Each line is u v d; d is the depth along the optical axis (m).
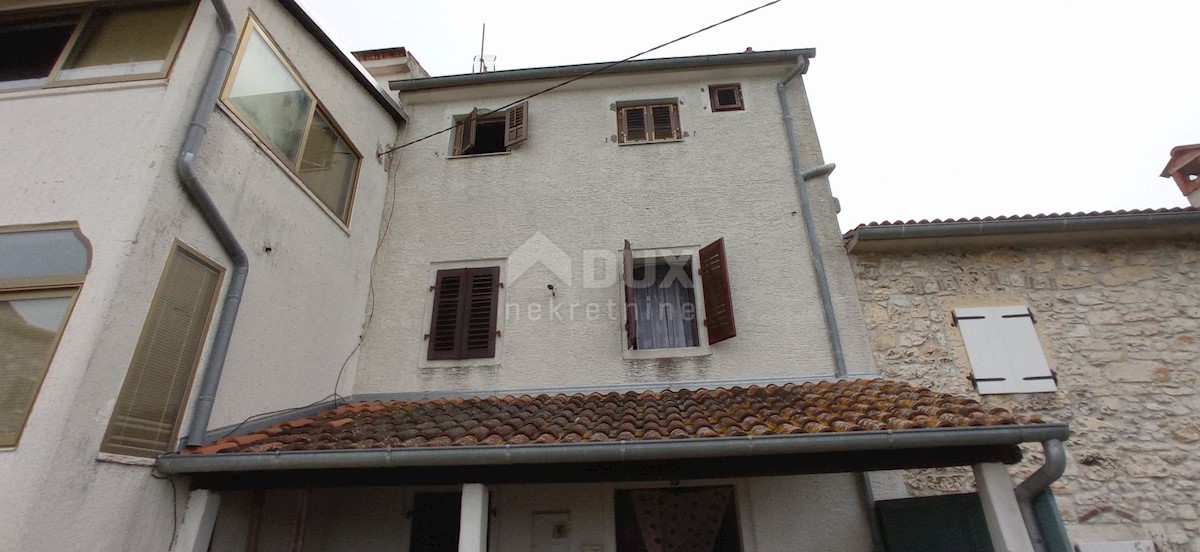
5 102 4.24
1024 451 4.96
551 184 6.99
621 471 3.93
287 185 5.27
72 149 4.01
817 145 6.96
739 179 6.81
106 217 3.75
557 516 4.98
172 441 3.88
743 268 6.27
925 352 5.54
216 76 4.37
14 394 3.33
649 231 6.60
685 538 4.97
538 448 3.75
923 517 4.40
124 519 3.46
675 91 7.54
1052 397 5.19
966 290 5.76
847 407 4.29
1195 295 5.41
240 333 4.51
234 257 4.51
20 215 3.82
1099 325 5.42
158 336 3.83
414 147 7.48
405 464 3.81
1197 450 4.80
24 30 4.65
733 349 5.87
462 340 6.17
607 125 7.36
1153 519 4.62
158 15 4.57
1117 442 4.93
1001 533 3.56
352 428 4.50
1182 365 5.14
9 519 2.95
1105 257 5.71
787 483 5.02
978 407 3.95
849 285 5.98
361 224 6.55
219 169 4.42
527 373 5.95
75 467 3.21
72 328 3.42
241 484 3.96
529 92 7.75
